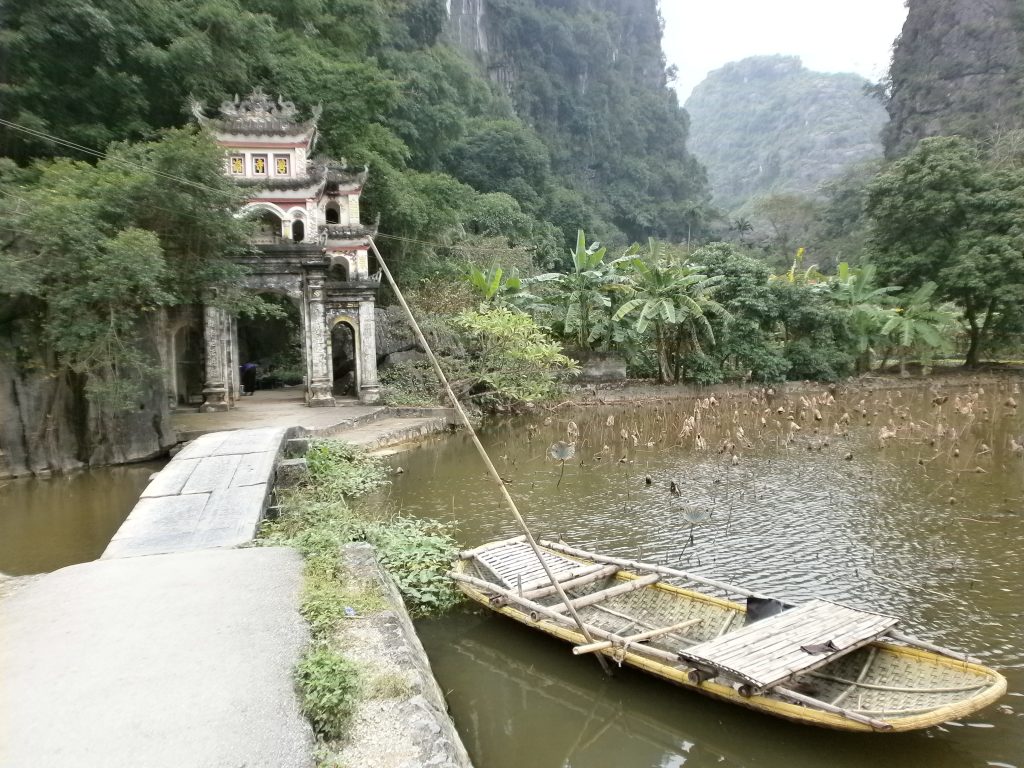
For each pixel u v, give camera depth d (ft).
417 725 14.67
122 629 18.63
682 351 107.96
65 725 14.24
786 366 108.06
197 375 85.35
